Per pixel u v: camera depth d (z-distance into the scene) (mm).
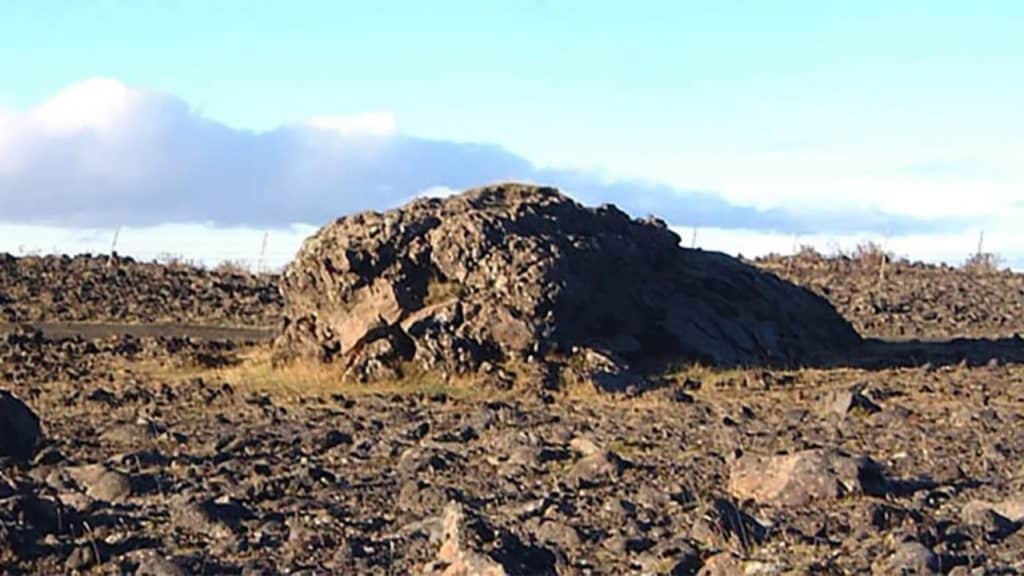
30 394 31547
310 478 19297
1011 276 67562
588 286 36594
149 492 18406
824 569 13359
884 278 65062
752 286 42969
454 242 35781
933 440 23500
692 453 22062
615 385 33281
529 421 26875
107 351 41125
